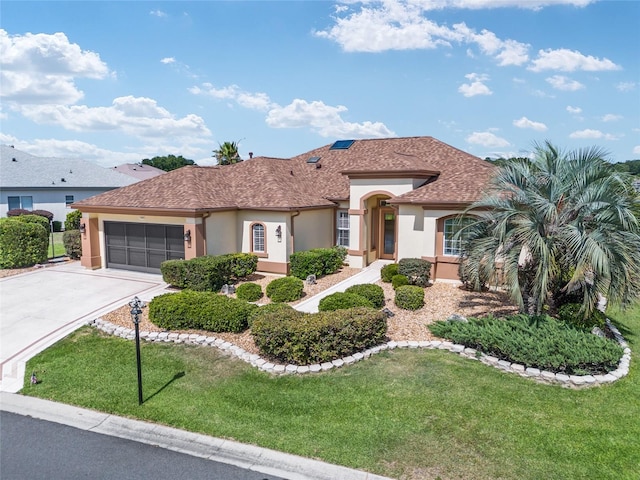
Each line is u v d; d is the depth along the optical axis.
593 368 10.00
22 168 38.84
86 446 7.66
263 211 20.14
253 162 24.61
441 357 10.98
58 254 26.22
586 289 10.75
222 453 7.42
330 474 6.84
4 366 10.83
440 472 6.83
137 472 6.93
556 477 6.73
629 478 6.71
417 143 25.11
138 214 19.66
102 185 41.69
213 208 18.84
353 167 21.89
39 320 13.91
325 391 9.31
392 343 11.66
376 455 7.24
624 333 13.59
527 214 11.26
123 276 19.89
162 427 8.16
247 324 12.69
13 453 7.44
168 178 21.55
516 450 7.36
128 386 9.73
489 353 10.88
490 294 16.19
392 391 9.26
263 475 6.87
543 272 10.81
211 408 8.75
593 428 8.01
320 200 22.61
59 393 9.48
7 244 21.05
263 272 20.44
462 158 22.19
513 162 12.12
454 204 17.30
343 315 11.21
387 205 21.47
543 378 9.79
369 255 22.80
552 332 10.86
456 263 17.78
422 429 7.92
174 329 12.77
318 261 19.48
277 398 9.07
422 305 14.80
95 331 12.97
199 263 16.66
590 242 10.16
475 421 8.16
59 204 38.41
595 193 10.61
